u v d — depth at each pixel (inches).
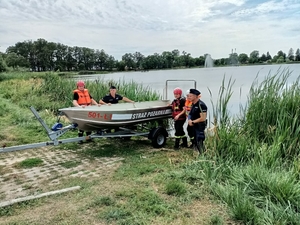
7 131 247.4
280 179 111.7
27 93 465.1
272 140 158.2
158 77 1103.6
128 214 98.6
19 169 153.6
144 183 127.0
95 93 325.1
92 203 106.4
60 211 101.0
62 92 424.2
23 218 96.5
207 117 187.6
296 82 174.6
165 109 208.2
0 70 1362.0
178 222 93.2
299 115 157.6
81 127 171.6
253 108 173.9
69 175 142.3
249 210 94.8
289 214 93.0
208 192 115.6
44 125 158.1
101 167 154.3
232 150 147.0
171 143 217.6
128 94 298.4
